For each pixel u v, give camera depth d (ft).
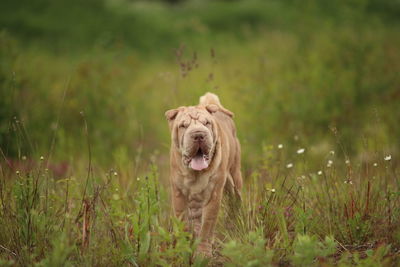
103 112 48.57
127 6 112.68
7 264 20.58
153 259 20.95
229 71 51.21
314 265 20.03
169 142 44.29
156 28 99.45
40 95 48.70
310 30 52.06
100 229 23.25
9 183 26.63
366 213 24.31
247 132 42.34
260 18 104.94
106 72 51.16
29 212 22.76
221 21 105.19
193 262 21.65
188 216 25.81
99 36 94.12
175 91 33.81
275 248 22.11
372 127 39.45
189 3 124.77
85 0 104.99
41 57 60.13
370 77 45.73
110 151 44.80
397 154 35.68
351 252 22.86
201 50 70.54
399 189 24.86
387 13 77.36
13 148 40.14
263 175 29.53
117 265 21.47
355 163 30.81
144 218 21.72
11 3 100.63
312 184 27.78
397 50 49.26
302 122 43.37
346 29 50.39
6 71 44.21
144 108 53.88
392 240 23.02
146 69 71.97
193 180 24.02
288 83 46.62
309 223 23.44
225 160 24.97
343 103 43.91
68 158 39.47
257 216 24.73
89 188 26.00
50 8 101.04
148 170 32.94
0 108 42.09
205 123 23.30
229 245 19.66
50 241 22.53
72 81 49.42
